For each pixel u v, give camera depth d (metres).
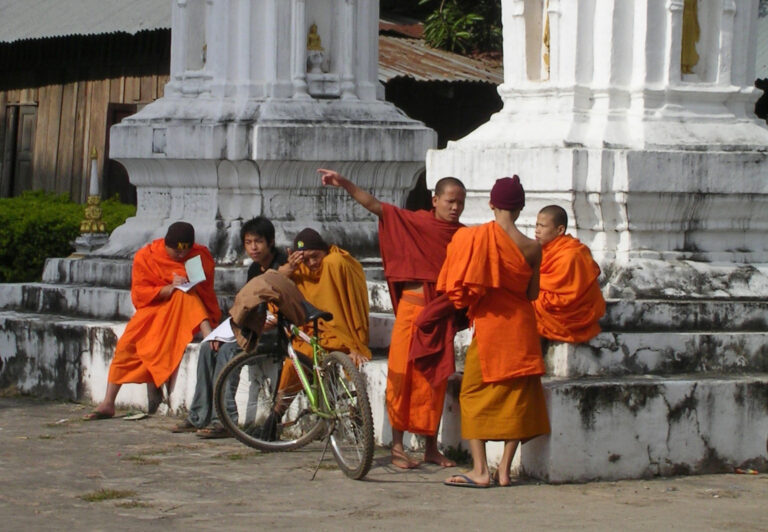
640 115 14.83
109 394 15.31
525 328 11.93
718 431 12.95
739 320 13.93
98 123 31.80
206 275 15.45
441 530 10.44
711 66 15.31
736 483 12.54
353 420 12.34
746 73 15.56
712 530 10.59
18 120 34.47
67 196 28.98
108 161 30.67
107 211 25.80
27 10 33.09
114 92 31.39
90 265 17.66
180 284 15.12
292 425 13.55
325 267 13.88
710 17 15.34
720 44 15.26
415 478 12.38
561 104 15.08
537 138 15.00
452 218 12.89
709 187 14.42
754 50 15.72
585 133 14.90
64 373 16.59
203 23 17.91
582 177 14.36
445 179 12.92
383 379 13.69
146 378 15.34
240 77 17.33
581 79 15.07
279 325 13.44
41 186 33.53
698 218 14.62
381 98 18.36
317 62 17.64
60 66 32.94
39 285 18.05
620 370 13.08
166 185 17.77
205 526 10.47
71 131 32.59
